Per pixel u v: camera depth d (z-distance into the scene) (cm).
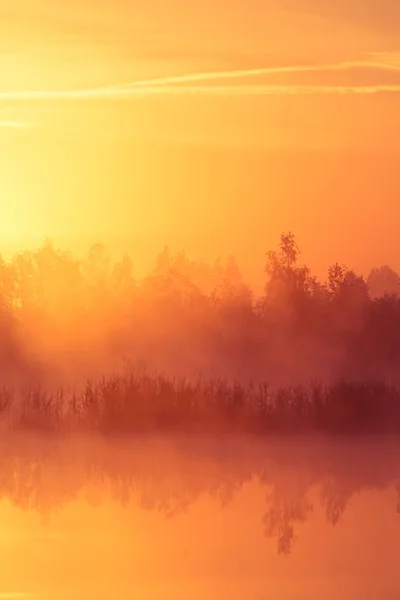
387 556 2386
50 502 3012
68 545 2483
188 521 2758
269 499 3070
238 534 2622
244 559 2352
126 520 2769
